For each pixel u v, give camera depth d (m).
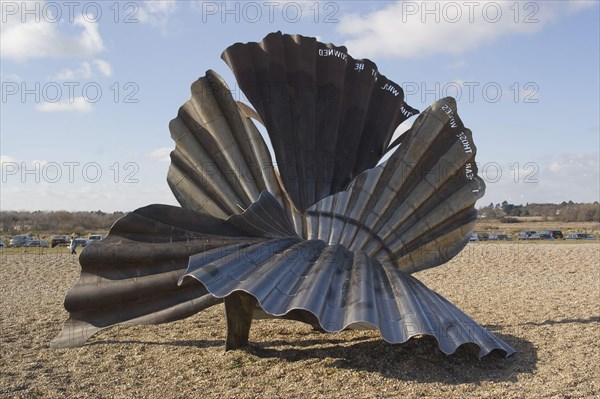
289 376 6.89
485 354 7.07
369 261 7.83
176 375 7.07
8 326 9.76
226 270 6.88
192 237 7.68
